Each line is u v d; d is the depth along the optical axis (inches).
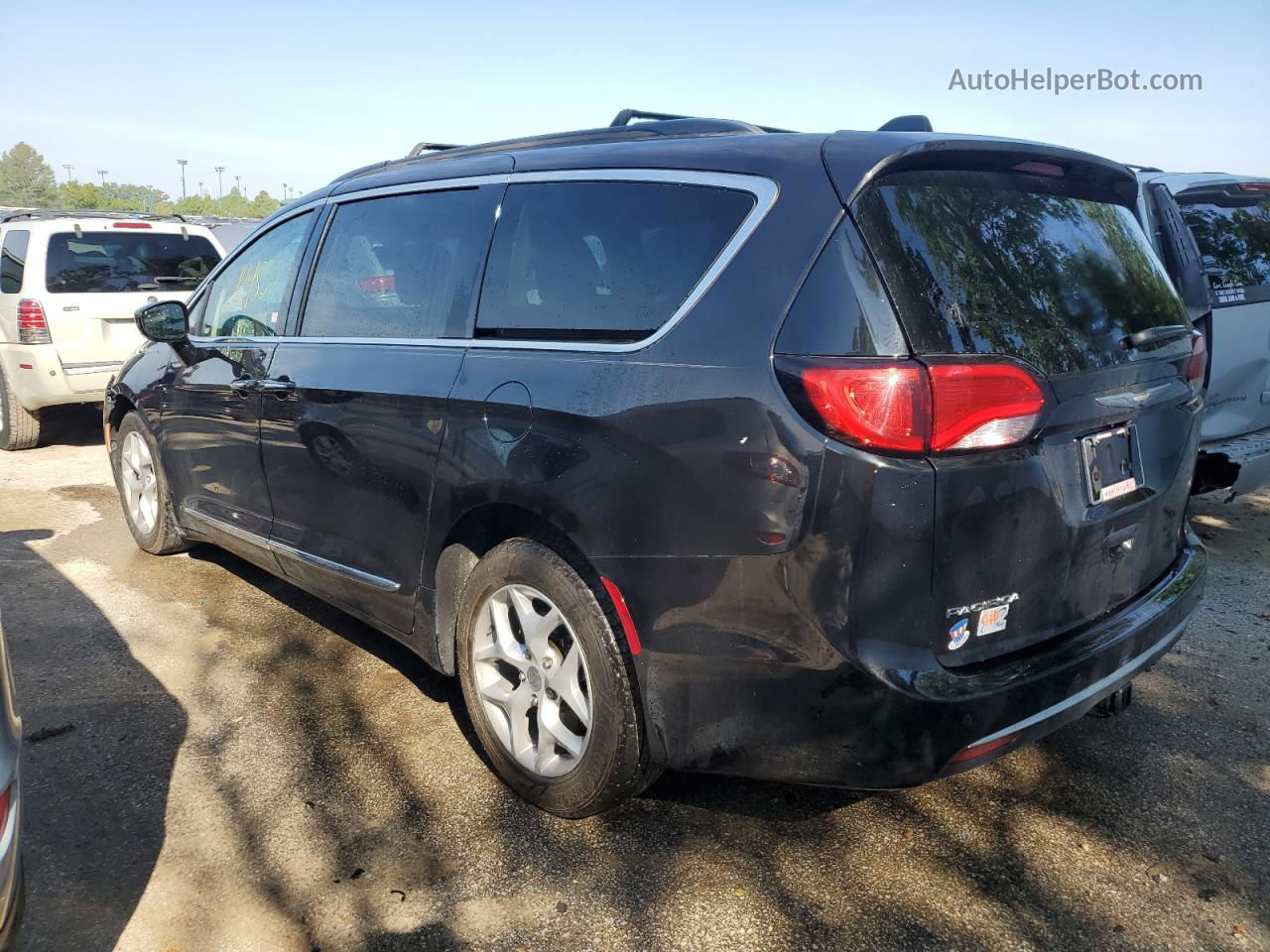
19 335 300.8
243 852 104.6
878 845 106.6
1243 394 197.3
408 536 124.5
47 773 119.3
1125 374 102.1
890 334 84.1
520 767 113.0
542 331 109.9
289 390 143.7
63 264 305.6
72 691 141.5
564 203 113.1
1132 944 91.7
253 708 137.0
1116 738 130.0
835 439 83.4
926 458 83.5
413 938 92.2
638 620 96.6
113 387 205.2
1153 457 109.2
